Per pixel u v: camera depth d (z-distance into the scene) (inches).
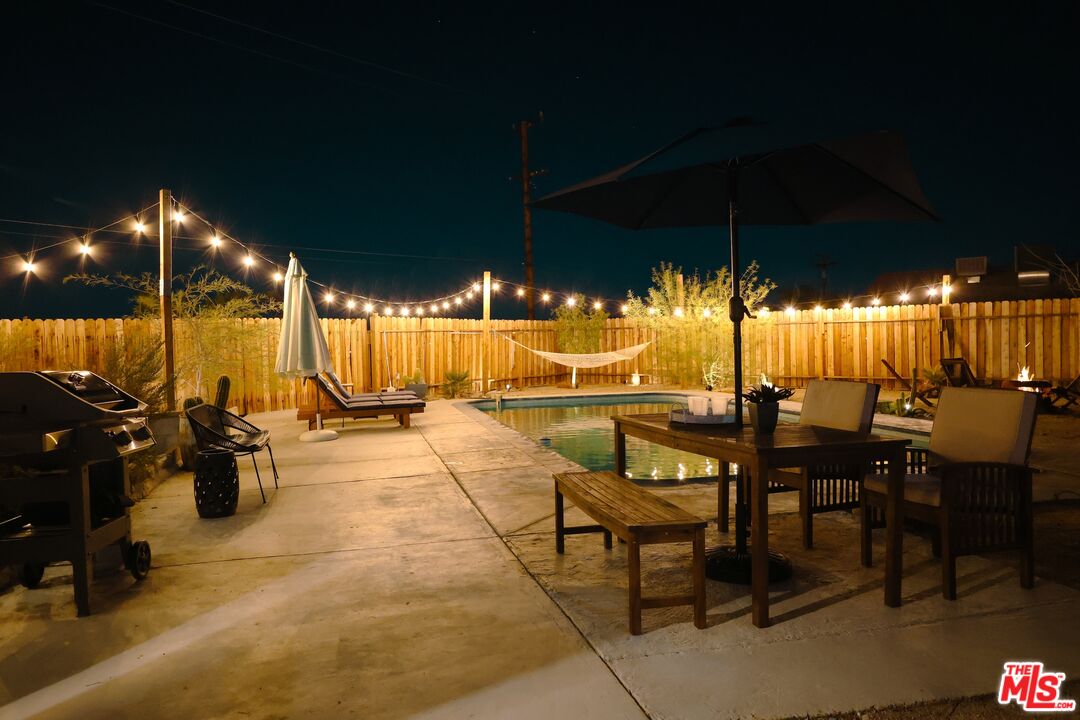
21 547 125.0
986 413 142.6
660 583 138.5
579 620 120.0
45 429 123.0
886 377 558.6
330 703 93.6
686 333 633.6
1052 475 237.1
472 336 647.8
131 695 96.9
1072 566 147.4
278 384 497.4
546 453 304.2
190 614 126.4
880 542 166.4
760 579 115.9
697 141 126.7
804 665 102.2
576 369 731.4
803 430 144.8
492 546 166.6
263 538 176.1
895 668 100.9
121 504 142.2
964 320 521.3
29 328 385.1
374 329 561.6
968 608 123.6
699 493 223.1
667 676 99.3
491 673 101.3
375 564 153.8
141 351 256.7
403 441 348.2
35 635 118.0
